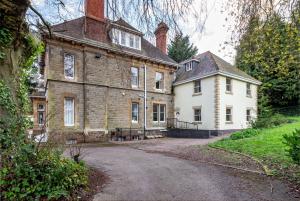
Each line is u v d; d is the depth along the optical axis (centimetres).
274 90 2659
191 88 2269
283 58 883
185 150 1222
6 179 461
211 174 729
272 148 1020
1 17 608
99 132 1762
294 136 676
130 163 901
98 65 1789
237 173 731
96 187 592
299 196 534
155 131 2167
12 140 506
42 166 500
